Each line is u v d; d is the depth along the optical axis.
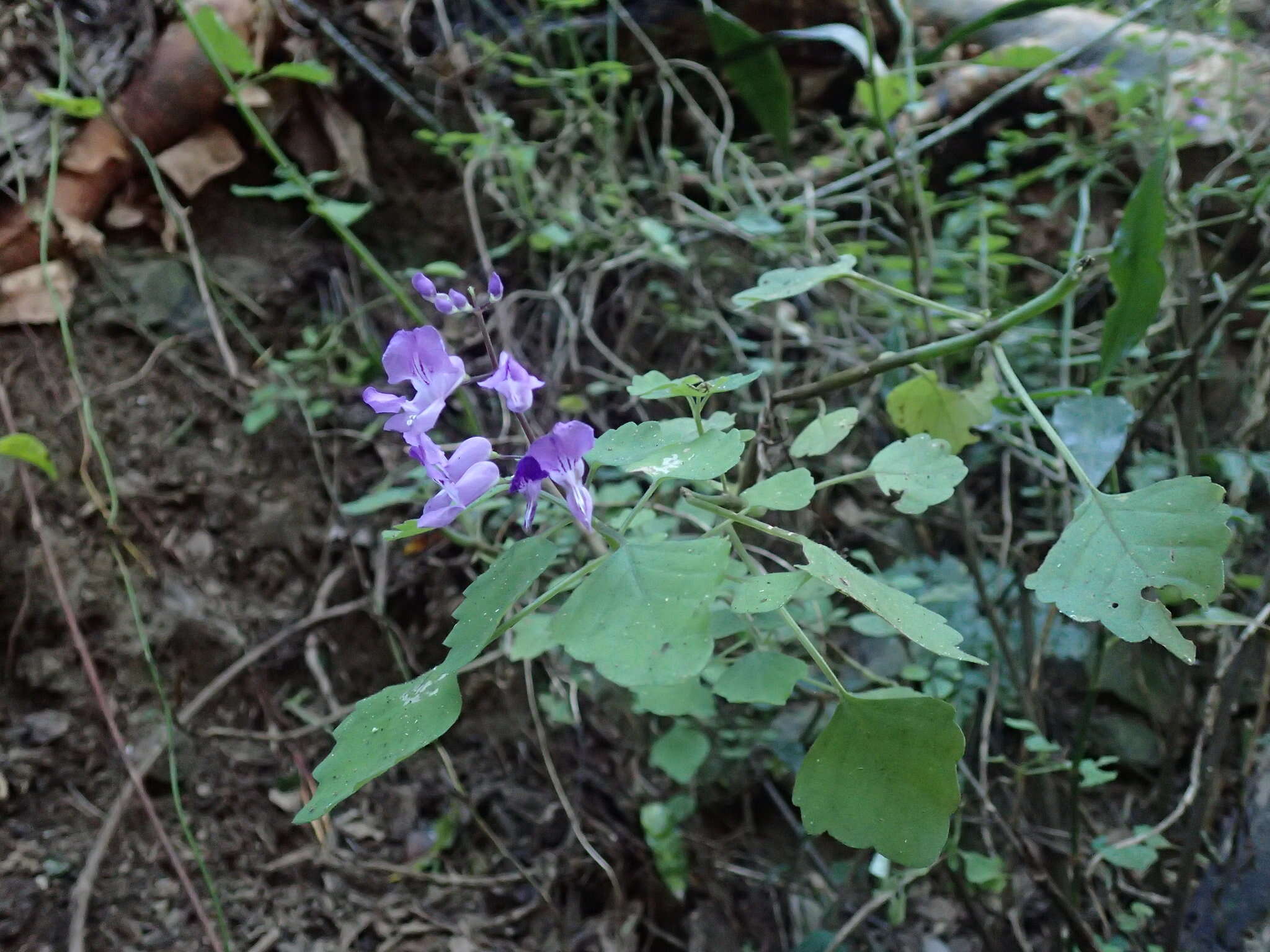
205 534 0.52
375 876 0.47
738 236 0.60
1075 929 0.40
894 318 0.55
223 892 0.45
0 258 0.50
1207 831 0.47
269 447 0.54
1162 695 0.51
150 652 0.46
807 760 0.23
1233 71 0.58
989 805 0.41
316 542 0.54
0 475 0.47
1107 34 0.55
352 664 0.53
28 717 0.45
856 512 0.56
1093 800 0.51
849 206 0.65
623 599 0.20
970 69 0.63
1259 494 0.54
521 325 0.60
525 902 0.48
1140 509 0.22
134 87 0.53
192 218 0.57
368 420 0.57
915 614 0.21
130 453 0.51
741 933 0.48
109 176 0.53
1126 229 0.31
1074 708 0.52
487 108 0.62
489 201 0.62
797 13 0.65
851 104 0.68
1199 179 0.60
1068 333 0.51
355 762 0.21
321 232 0.60
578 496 0.23
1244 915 0.39
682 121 0.68
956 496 0.49
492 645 0.53
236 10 0.54
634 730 0.51
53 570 0.44
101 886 0.43
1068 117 0.62
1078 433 0.30
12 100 0.52
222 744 0.48
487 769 0.52
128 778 0.44
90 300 0.53
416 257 0.62
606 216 0.61
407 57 0.61
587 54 0.67
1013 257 0.54
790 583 0.21
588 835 0.49
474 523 0.48
